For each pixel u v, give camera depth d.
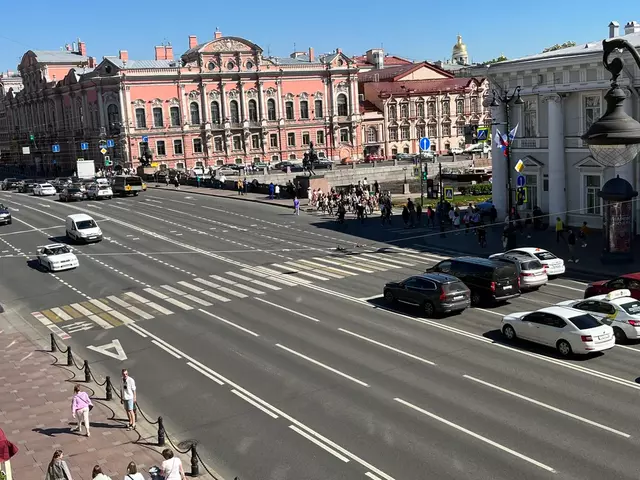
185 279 42.41
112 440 20.78
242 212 69.44
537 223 52.25
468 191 81.88
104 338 31.58
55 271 46.34
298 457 18.84
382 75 140.12
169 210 72.81
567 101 50.62
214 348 28.83
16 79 177.88
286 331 30.47
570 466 17.25
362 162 121.12
